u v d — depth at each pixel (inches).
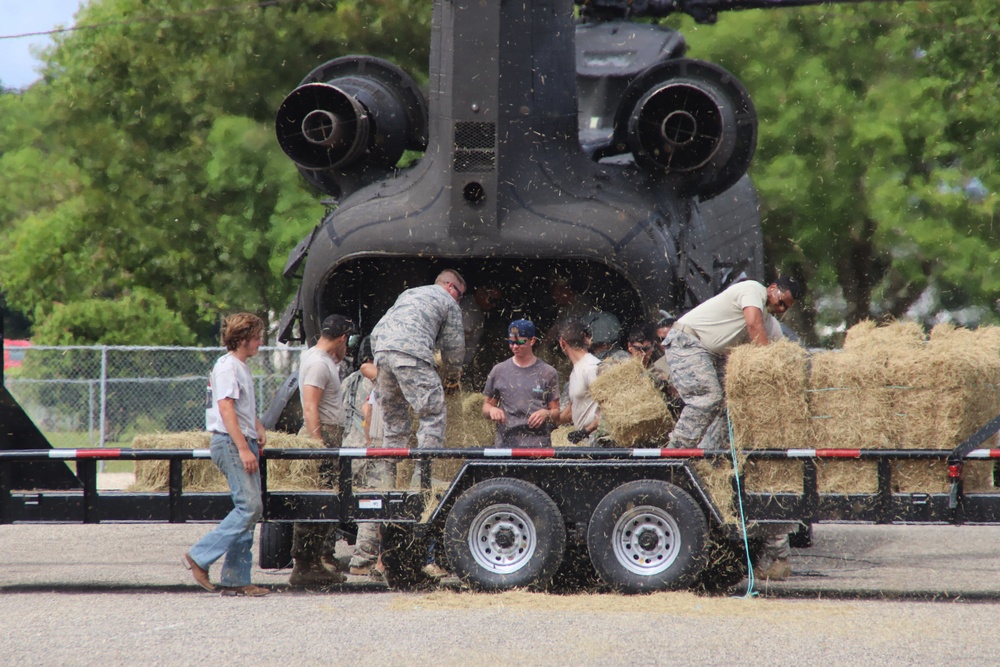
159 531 2089.1
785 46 3727.9
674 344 1256.8
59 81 4084.6
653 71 1450.5
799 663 877.8
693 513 1167.0
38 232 4606.3
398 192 1416.1
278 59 3695.9
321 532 1323.8
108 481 2896.2
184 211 3878.0
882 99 3703.3
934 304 4111.7
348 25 3631.9
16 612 1128.8
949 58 3809.1
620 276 1413.6
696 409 1240.2
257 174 3686.0
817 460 1176.8
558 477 1197.7
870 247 4037.9
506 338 1565.0
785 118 3688.5
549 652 917.2
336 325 1381.6
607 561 1170.0
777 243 3937.0
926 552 1715.1
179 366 4753.9
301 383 1379.2
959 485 1159.6
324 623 1049.5
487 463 1203.9
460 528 1191.6
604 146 1499.8
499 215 1357.0
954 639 965.8
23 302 5216.5
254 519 1221.7
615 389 1251.8
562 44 1400.1
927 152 3735.2
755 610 1103.6
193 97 3745.1
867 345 1230.3
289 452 1238.3
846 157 3720.5
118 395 3307.1
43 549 1793.8
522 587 1179.3
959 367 1160.8
